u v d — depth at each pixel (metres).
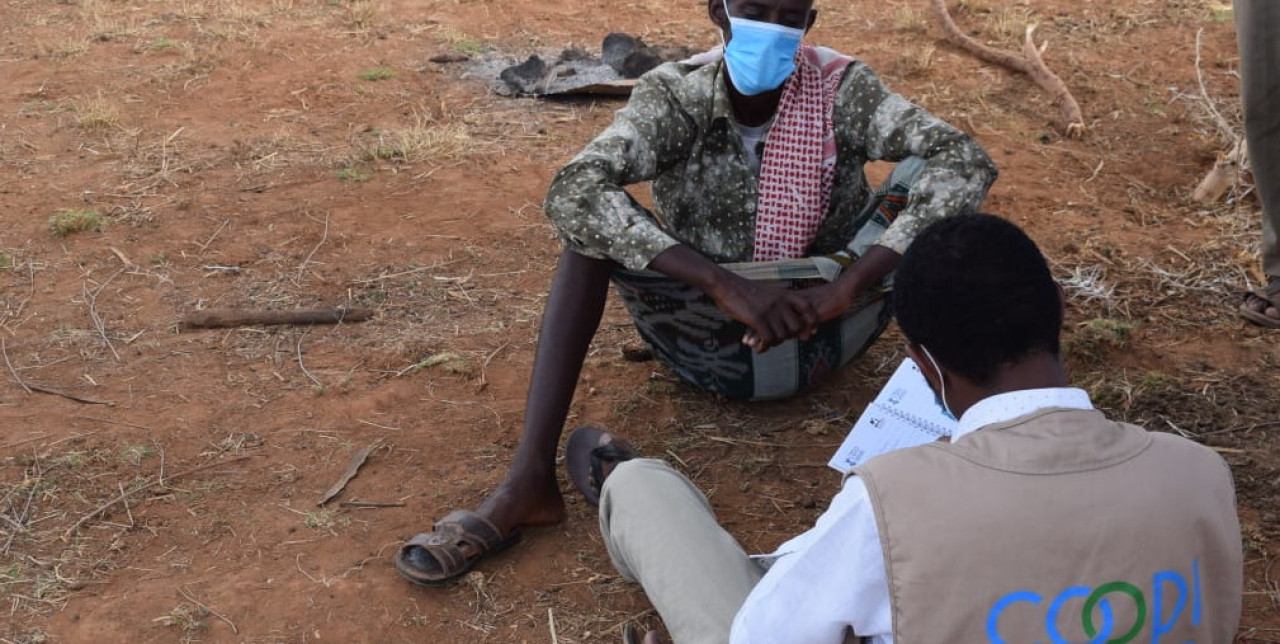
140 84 6.64
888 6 8.06
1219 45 7.24
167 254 4.89
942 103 6.52
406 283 4.71
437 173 5.67
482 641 3.01
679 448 3.70
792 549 2.09
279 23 7.64
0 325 4.37
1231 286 4.62
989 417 1.86
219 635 3.01
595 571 3.23
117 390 4.00
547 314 3.30
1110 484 1.76
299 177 5.59
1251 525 3.33
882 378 4.06
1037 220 5.20
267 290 4.64
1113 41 7.36
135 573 3.21
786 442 3.73
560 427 3.30
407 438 3.77
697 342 3.59
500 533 3.21
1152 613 1.75
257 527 3.38
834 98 3.36
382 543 3.33
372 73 6.80
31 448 3.69
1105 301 4.52
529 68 6.77
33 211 5.22
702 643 2.33
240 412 3.89
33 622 3.04
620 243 3.12
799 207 3.38
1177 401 3.89
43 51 7.10
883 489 1.78
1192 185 5.57
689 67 3.45
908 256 1.94
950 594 1.74
